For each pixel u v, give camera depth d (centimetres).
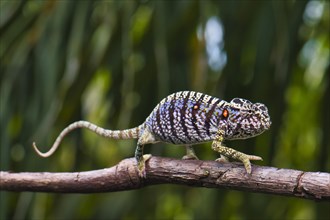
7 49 137
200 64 136
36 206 140
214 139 90
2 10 139
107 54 138
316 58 169
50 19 136
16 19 138
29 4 140
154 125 92
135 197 164
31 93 136
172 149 152
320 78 169
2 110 135
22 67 136
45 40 136
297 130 170
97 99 164
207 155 152
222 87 134
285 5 132
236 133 90
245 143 137
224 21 133
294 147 171
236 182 86
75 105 139
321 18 151
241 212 164
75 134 144
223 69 134
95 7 136
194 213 168
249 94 134
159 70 132
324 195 82
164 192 174
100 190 93
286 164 172
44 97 135
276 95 133
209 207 161
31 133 135
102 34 142
